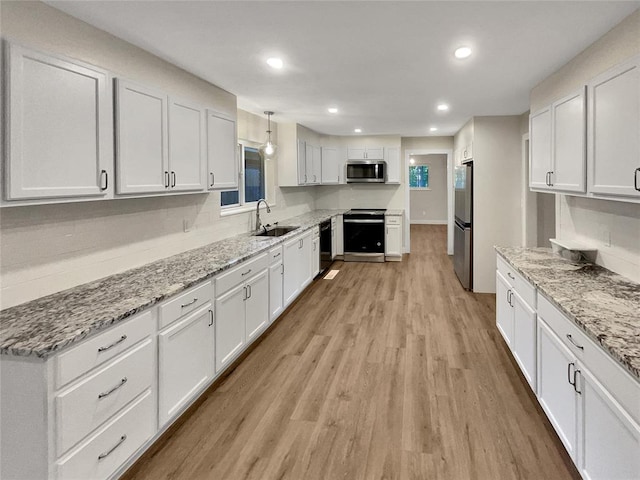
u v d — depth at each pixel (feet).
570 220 11.40
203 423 8.37
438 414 8.61
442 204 44.37
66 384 5.39
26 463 5.26
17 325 5.80
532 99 12.57
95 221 8.36
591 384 5.77
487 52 9.20
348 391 9.63
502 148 17.48
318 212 25.31
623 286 7.86
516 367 10.76
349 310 15.85
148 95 8.49
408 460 7.16
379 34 8.12
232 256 10.98
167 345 7.53
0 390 5.25
